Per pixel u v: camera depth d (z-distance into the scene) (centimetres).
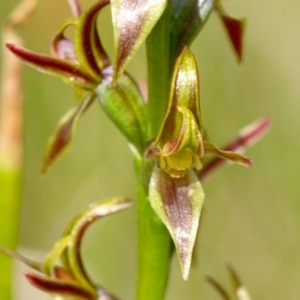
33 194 22
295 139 22
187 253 10
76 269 11
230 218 22
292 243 22
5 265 12
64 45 11
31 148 21
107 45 20
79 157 22
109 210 11
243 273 22
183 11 10
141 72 20
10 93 12
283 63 22
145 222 11
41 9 18
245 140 12
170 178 10
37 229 22
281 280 22
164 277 11
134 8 9
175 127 10
